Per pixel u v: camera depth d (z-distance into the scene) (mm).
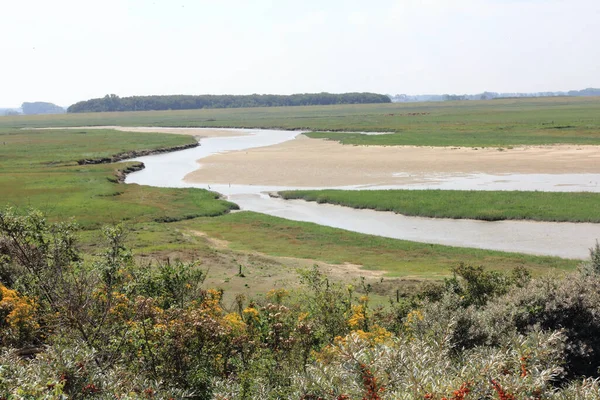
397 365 5410
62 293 9961
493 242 34656
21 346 9820
